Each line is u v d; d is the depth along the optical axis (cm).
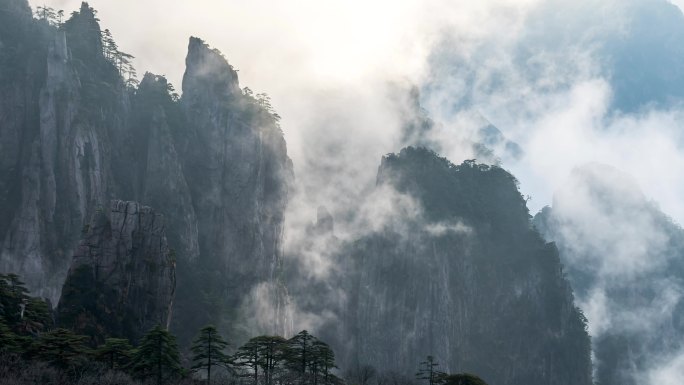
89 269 16388
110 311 16000
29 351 12012
